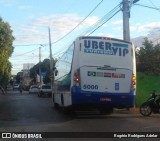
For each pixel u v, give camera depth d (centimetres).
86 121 1648
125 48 1773
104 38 1755
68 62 1880
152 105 1844
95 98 1727
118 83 1753
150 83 2464
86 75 1728
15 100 3812
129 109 2184
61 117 1836
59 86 2236
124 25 2308
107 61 1745
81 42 1738
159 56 2739
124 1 2316
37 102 3359
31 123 1580
